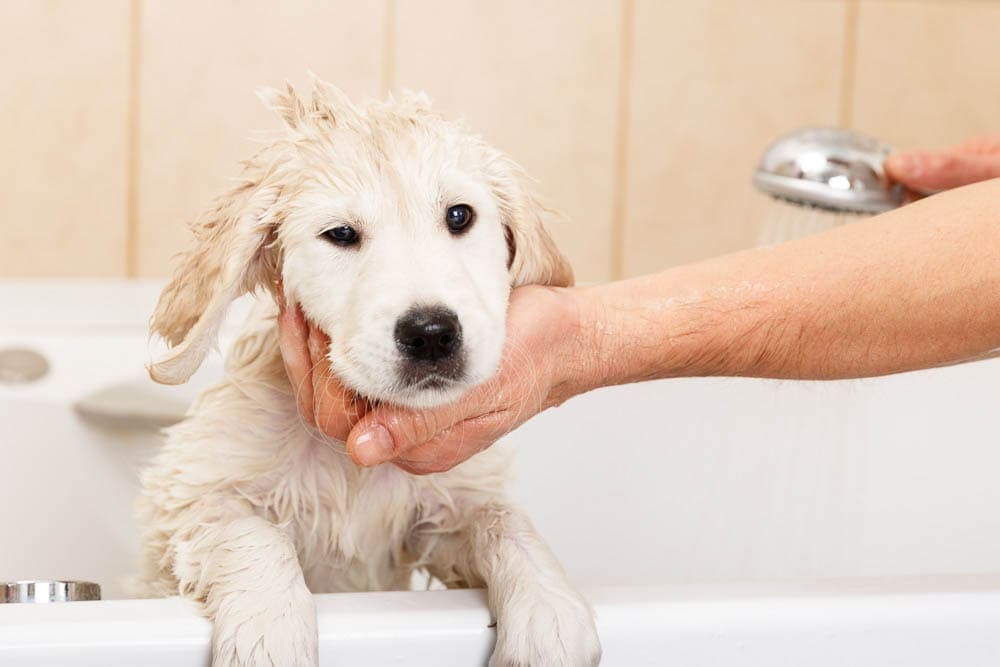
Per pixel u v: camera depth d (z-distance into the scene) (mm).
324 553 1131
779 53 2303
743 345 958
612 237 2291
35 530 1692
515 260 1048
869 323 942
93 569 1701
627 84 2262
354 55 2164
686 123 2287
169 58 2117
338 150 1009
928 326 937
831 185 1437
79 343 1777
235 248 986
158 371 976
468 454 938
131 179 2137
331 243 986
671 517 1688
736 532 1696
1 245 2119
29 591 996
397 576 1181
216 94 2135
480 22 2197
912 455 1701
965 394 1711
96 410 1714
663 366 972
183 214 2154
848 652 896
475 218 1015
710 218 2314
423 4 2178
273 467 1089
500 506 1093
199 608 880
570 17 2225
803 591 922
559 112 2242
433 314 895
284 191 1007
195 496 1077
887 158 1449
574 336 956
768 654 887
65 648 795
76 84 2100
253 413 1089
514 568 938
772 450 1704
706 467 1696
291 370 1004
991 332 937
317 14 2145
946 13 2344
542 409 973
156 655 819
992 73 2369
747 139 2312
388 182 990
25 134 2100
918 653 902
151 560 1105
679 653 881
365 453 892
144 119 2125
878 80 2344
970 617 908
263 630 834
